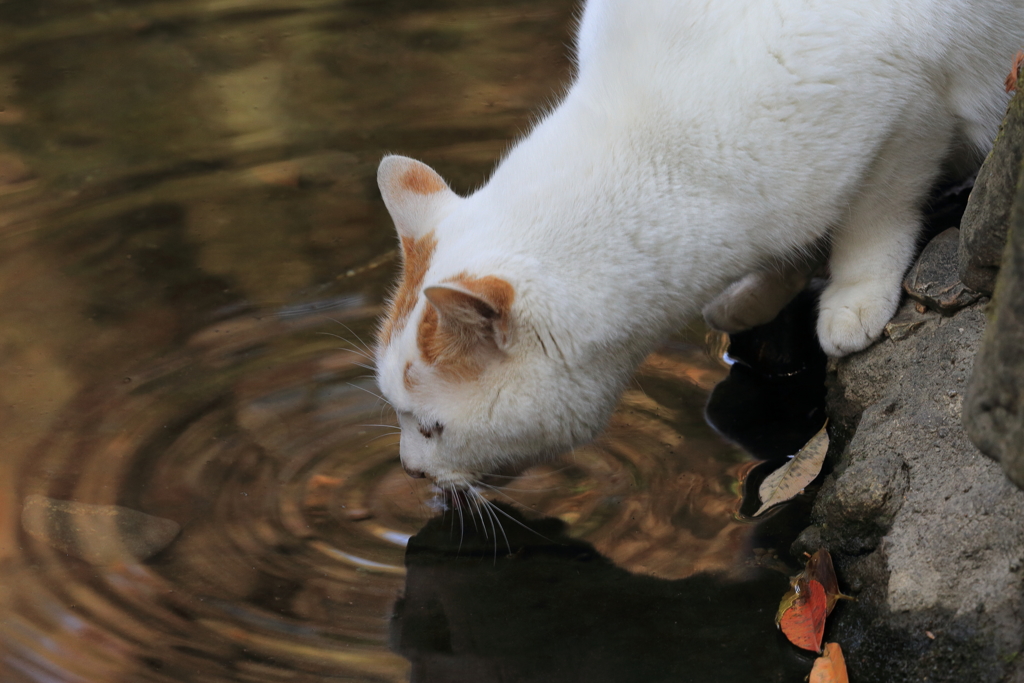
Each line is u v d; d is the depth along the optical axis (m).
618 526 1.35
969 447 1.25
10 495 1.38
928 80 1.32
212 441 1.42
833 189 1.32
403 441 1.35
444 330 1.29
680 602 1.29
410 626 1.29
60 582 1.32
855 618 1.25
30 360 1.49
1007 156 1.22
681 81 1.31
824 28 1.30
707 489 1.37
